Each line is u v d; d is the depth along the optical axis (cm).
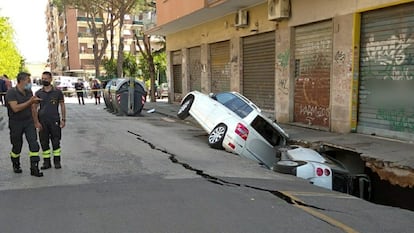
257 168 788
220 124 998
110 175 684
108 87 2116
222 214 483
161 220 460
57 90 739
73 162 793
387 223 470
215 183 637
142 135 1214
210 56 2030
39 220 462
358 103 1072
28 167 743
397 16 938
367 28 1031
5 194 567
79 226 443
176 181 645
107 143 1041
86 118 1755
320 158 819
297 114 1342
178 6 1917
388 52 969
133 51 6094
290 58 1338
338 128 1123
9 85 2647
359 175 768
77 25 7512
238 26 1630
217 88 1970
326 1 1148
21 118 673
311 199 564
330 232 432
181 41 2406
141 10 3747
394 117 964
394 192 736
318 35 1219
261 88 1565
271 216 480
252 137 961
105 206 510
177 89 2609
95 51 4488
